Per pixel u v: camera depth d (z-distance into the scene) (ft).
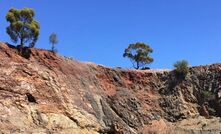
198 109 276.41
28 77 219.20
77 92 240.73
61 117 211.61
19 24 242.37
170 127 256.32
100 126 227.20
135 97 269.03
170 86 286.25
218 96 278.46
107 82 273.54
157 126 253.85
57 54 257.14
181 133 249.96
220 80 286.87
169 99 276.82
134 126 250.16
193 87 286.66
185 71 291.38
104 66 284.00
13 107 199.62
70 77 247.70
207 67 295.89
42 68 233.96
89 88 253.44
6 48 231.50
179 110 271.08
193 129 252.01
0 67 214.48
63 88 232.12
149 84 286.25
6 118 192.54
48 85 223.30
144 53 326.03
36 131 193.98
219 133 246.68
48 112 208.85
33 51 243.40
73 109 223.30
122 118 251.19
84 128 217.56
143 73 291.38
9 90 205.87
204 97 280.51
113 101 257.55
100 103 248.73
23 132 189.88
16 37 243.19
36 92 214.28
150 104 270.87
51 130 200.23
